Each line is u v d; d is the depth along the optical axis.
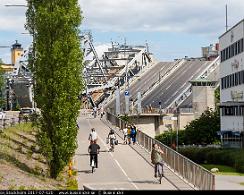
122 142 60.69
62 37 35.41
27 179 30.39
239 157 66.44
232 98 90.19
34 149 44.62
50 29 35.25
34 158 41.31
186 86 191.38
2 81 114.88
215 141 110.94
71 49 35.38
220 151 76.88
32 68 36.16
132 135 58.75
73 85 35.34
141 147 55.28
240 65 86.81
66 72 35.12
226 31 95.69
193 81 141.62
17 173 31.48
